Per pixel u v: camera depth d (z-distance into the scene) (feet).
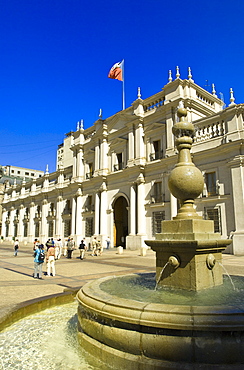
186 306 11.92
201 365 10.76
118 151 106.11
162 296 15.16
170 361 11.13
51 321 18.75
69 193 133.59
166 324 11.15
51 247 39.52
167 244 17.06
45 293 27.20
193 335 11.04
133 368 11.53
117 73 108.88
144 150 95.20
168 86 88.07
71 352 14.14
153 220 88.33
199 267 16.42
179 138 20.16
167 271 17.48
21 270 45.32
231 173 68.90
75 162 127.34
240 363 10.79
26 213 171.32
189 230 17.54
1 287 30.35
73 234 121.08
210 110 91.50
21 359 13.39
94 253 76.95
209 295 15.20
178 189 18.84
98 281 19.67
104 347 12.78
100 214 108.68
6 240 187.62
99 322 13.38
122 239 106.52
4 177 233.35
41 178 155.74
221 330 10.77
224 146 69.97
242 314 11.10
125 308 12.32
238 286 17.56
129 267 48.34
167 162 84.53
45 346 14.82
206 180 74.95
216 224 71.31
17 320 18.79
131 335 11.89
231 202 68.85
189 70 89.71
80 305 15.46
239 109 69.00
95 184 113.50
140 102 97.04
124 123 103.65
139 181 92.99
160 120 91.04
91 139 117.80
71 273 41.39
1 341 15.42
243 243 64.03
